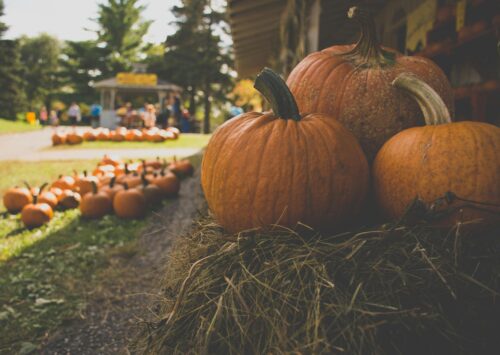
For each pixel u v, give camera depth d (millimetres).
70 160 11133
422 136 1489
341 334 1056
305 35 6344
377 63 1820
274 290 1176
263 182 1489
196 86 44312
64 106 57406
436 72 1845
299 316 1134
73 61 57281
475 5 3479
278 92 1606
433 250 1234
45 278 3664
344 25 7949
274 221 1506
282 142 1506
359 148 1603
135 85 34906
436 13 4270
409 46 5047
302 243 1431
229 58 43188
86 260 4043
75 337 2773
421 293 1140
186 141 18000
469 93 3664
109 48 55281
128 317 2957
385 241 1275
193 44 43500
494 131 1459
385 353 1074
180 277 1479
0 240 4840
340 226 1562
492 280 1214
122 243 4570
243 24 8695
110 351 2580
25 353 2596
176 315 1282
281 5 7512
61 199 6203
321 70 1840
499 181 1392
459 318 1144
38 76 66625
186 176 8516
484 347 1146
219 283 1299
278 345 1089
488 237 1385
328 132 1551
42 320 2965
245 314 1187
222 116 48000
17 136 21953
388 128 1733
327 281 1134
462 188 1387
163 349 1240
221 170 1572
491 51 3893
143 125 27906
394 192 1509
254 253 1338
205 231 1743
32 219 5332
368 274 1180
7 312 3045
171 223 5223
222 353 1181
